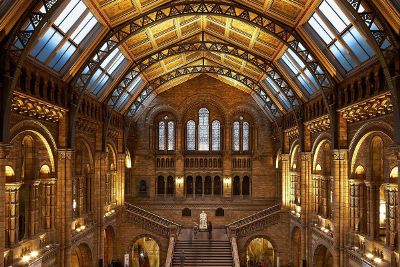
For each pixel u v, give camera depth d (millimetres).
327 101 28188
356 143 26266
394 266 21266
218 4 27203
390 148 19484
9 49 18719
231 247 42000
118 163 45219
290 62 33312
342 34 23562
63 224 27297
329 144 33094
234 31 32906
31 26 20750
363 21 19266
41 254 24109
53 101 25391
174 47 38094
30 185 24891
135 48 33312
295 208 42938
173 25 32062
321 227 33312
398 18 18094
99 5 24188
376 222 24719
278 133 47344
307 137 36844
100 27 26438
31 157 24953
